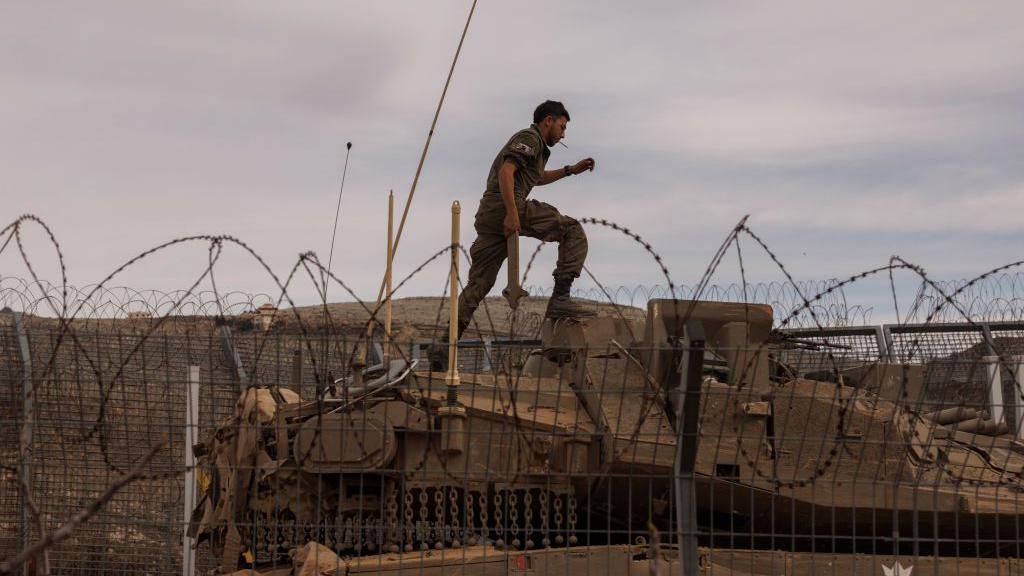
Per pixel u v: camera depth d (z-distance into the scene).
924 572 8.73
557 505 8.85
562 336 10.00
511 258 10.55
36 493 12.20
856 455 9.01
